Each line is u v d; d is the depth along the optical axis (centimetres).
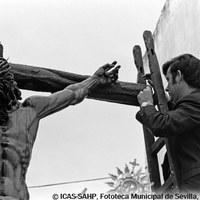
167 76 1123
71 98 1076
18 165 995
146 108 1088
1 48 1093
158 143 1173
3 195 962
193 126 1052
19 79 1112
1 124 1008
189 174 1048
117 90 1152
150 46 1192
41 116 1045
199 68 1105
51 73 1130
